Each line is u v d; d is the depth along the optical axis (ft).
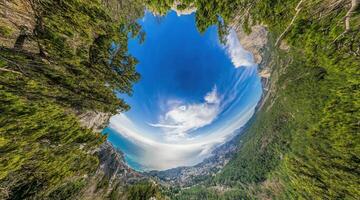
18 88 48.91
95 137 77.92
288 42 91.61
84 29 67.82
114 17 98.32
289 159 183.62
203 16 94.89
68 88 66.90
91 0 68.69
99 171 122.52
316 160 144.05
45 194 63.00
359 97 106.42
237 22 100.01
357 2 64.28
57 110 59.41
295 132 195.21
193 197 366.63
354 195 114.42
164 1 94.02
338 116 120.57
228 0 86.07
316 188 138.10
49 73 59.57
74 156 69.10
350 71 83.30
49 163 58.70
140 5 121.70
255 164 326.65
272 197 262.26
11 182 52.95
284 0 78.07
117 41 87.81
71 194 81.97
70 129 64.80
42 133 53.52
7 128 44.60
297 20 81.61
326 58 85.30
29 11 51.62
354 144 111.86
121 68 99.50
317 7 75.36
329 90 131.44
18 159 47.57
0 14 44.98
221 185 381.19
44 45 56.39
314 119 149.48
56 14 58.18
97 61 82.02
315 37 80.89
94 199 100.32
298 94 172.76
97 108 81.56
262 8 86.89
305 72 161.38
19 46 50.34
